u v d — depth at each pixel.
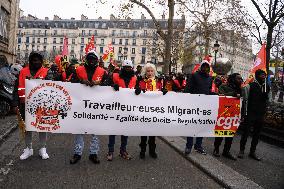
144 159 7.63
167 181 6.11
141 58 113.81
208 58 14.16
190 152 8.29
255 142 8.59
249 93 8.30
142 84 7.71
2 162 6.66
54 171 6.26
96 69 7.18
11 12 28.95
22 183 5.53
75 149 6.94
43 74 6.97
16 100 6.82
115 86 7.26
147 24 113.62
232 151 9.43
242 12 18.23
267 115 13.01
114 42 116.44
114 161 7.27
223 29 34.69
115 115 7.33
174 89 12.92
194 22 36.25
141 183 5.89
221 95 8.30
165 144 9.64
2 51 26.12
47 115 6.96
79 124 7.09
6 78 13.55
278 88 25.80
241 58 110.31
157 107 7.59
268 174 7.13
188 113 7.82
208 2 34.44
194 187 5.88
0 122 11.55
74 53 120.94
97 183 5.73
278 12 13.85
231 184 5.95
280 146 10.98
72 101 7.06
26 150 7.01
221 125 8.06
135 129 7.49
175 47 53.09
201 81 8.05
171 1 26.75
